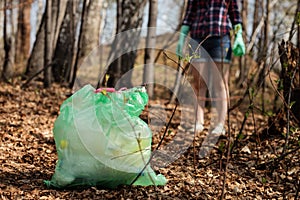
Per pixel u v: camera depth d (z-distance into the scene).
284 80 4.87
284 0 9.65
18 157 4.09
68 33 10.47
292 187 3.69
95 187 3.20
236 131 5.81
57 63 10.32
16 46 11.83
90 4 9.70
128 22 8.74
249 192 3.55
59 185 3.18
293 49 4.90
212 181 3.72
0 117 5.88
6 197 3.02
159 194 3.25
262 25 7.85
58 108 6.98
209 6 5.64
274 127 4.94
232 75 9.79
